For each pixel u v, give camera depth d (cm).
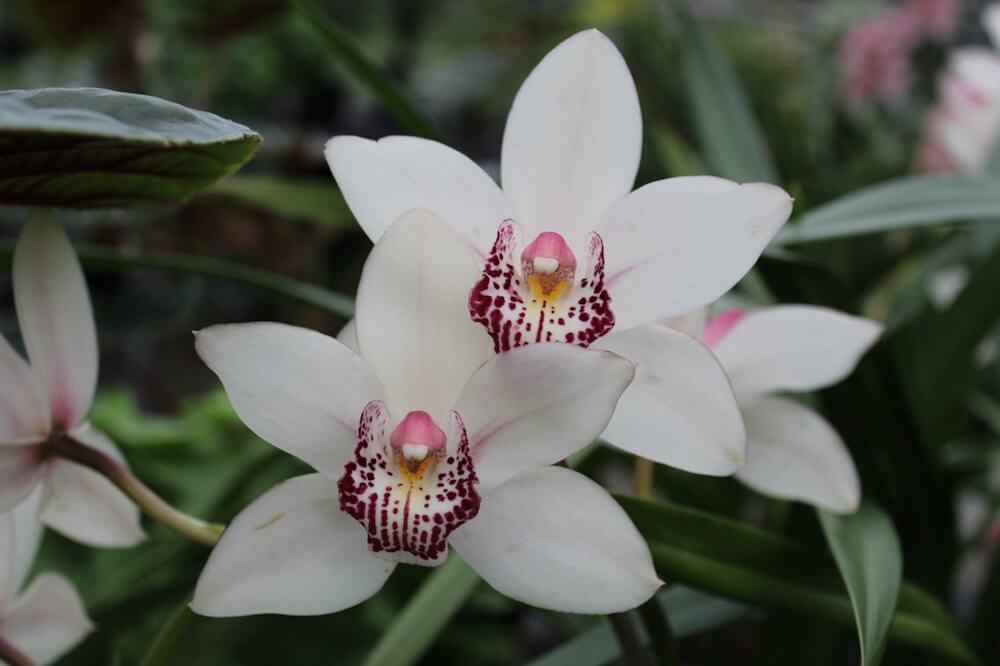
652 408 31
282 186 50
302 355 29
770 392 38
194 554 42
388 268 30
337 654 53
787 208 30
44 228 31
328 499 30
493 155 109
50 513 34
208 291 84
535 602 30
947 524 42
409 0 97
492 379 29
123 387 79
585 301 30
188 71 99
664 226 30
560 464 32
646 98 84
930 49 90
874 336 36
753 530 34
